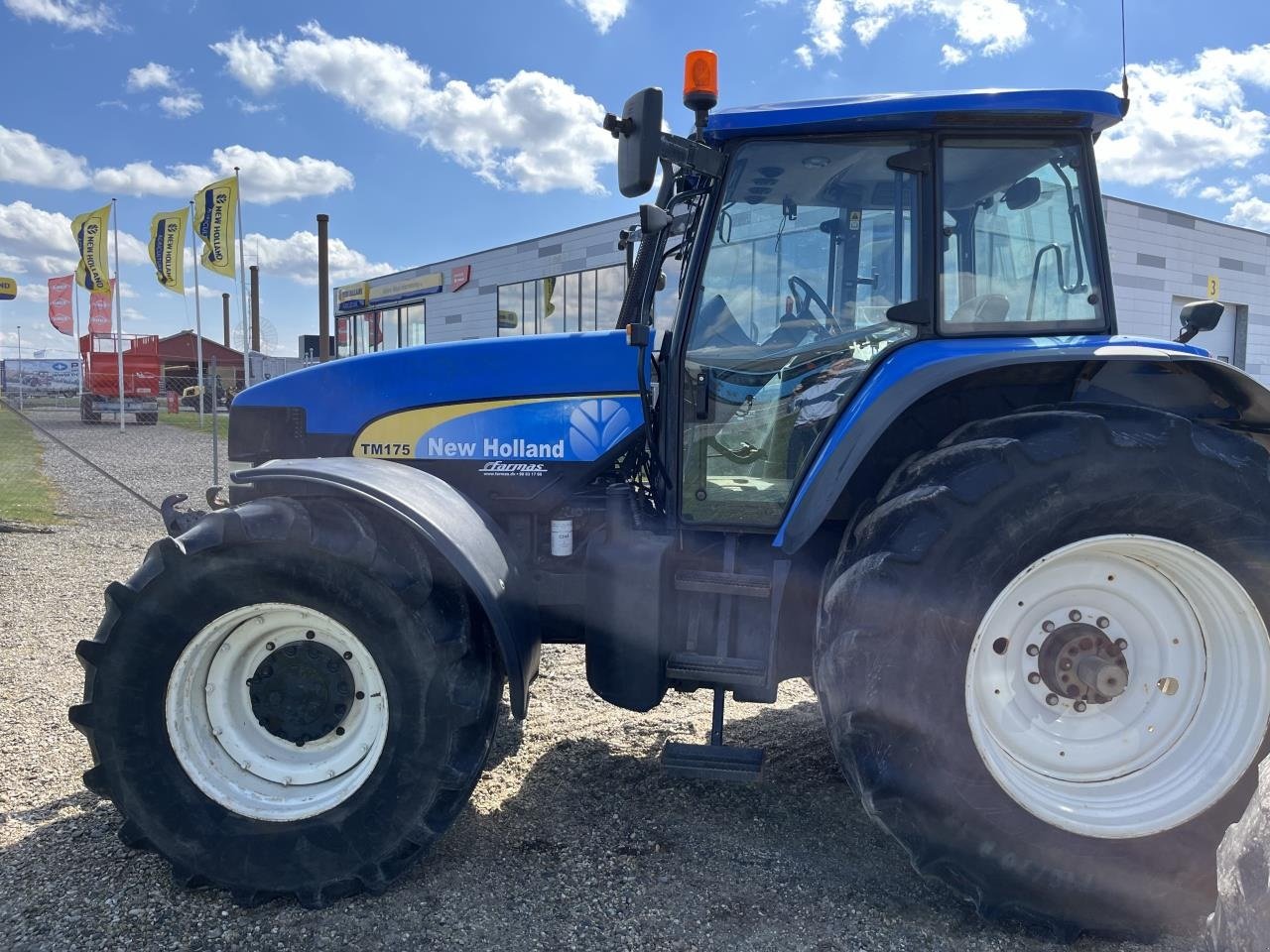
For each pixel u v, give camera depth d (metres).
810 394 2.81
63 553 7.06
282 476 2.47
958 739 2.20
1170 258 16.50
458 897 2.41
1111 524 2.24
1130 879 2.23
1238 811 2.27
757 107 2.66
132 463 14.02
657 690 2.64
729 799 3.00
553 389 3.09
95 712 2.35
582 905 2.38
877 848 2.70
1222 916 1.90
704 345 2.83
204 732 2.46
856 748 2.24
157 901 2.39
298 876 2.34
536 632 2.75
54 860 2.59
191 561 2.34
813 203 2.78
